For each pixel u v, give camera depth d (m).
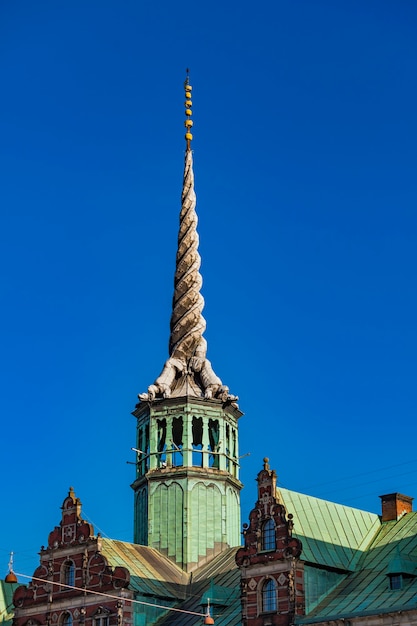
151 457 120.06
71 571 107.94
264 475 99.75
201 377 123.12
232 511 119.75
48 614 107.31
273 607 95.00
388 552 99.38
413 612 85.69
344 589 95.88
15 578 85.50
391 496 106.44
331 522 103.00
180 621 104.25
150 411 121.62
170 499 117.81
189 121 133.00
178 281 126.56
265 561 96.12
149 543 116.69
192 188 129.62
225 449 120.75
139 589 104.56
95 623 103.62
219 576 109.75
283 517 96.56
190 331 124.94
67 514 110.00
